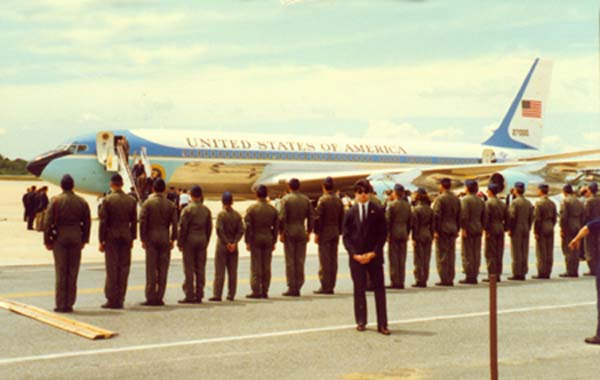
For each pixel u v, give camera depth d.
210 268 20.31
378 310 11.09
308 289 16.28
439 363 9.11
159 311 12.98
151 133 40.62
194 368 8.76
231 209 14.34
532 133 58.16
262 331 11.12
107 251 13.16
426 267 16.80
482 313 12.95
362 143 48.44
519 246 18.16
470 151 53.59
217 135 42.66
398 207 16.20
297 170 44.84
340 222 15.41
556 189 39.97
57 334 10.73
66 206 12.62
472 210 17.12
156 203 13.53
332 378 8.34
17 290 15.29
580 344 10.30
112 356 9.37
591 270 19.25
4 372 8.50
